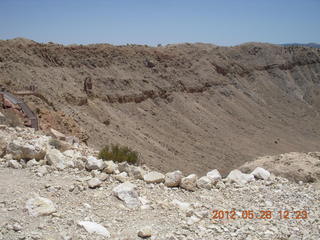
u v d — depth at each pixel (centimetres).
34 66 6756
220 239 725
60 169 1040
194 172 5719
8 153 1106
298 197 1072
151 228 737
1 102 2634
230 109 10644
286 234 785
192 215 836
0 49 6400
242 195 1048
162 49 11481
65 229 683
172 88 9575
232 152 7675
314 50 15612
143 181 1030
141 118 7688
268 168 1390
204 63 11975
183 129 8200
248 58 14200
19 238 623
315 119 12119
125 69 9088
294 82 14312
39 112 3169
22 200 783
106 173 1052
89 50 8712
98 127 5644
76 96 6406
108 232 692
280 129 10506
